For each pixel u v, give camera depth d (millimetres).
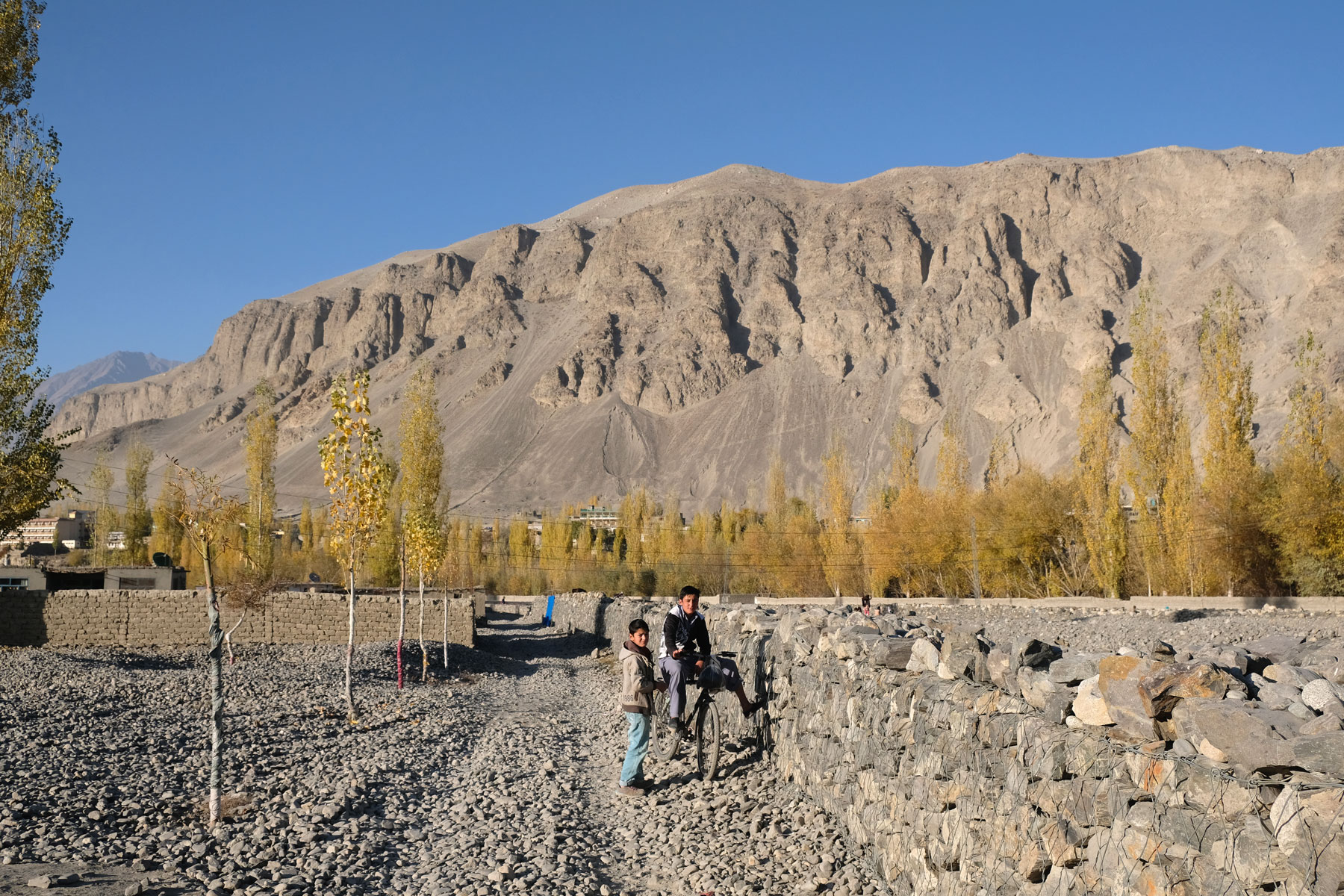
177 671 24469
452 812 9578
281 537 97250
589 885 7109
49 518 130375
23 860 6965
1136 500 48281
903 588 66125
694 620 11328
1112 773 4031
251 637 35531
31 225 23047
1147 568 47938
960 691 5688
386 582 57688
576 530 112688
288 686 21359
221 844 7914
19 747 12125
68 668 23250
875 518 69438
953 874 5469
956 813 5531
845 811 7766
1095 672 4457
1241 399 45250
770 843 7852
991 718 5180
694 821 8828
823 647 8797
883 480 95125
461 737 15359
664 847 8141
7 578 38781
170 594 34812
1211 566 45375
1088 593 55375
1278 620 33719
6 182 22750
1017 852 4680
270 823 8625
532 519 171750
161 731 14312
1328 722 3275
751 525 88875
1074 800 4254
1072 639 34531
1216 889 3303
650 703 10625
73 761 11352
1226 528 44688
